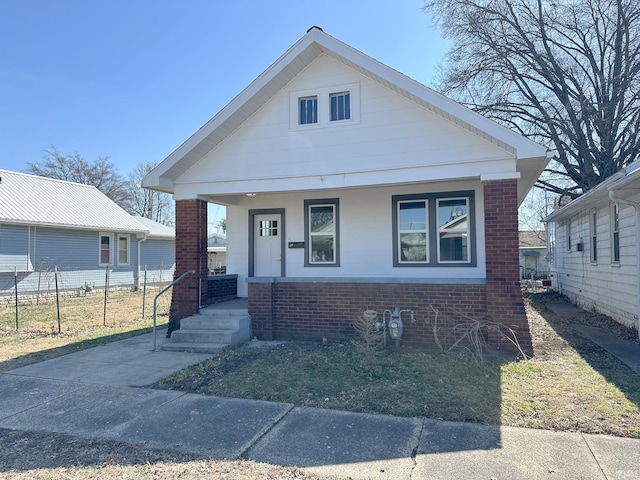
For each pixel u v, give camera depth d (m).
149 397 5.46
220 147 9.58
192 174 9.72
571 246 16.55
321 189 9.16
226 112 8.97
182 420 4.66
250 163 9.39
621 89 19.08
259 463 3.64
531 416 4.56
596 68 20.33
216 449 3.92
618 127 20.09
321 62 9.08
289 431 4.30
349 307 8.70
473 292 7.93
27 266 17.94
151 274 25.28
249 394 5.47
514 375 6.05
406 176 8.38
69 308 15.41
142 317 13.14
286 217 10.86
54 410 5.06
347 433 4.21
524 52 21.08
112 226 21.59
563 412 4.65
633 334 9.18
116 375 6.54
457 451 3.78
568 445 3.87
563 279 18.50
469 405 4.88
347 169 8.78
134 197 51.50
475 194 9.41
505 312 7.54
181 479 3.39
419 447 3.87
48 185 21.80
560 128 20.55
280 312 9.14
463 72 21.56
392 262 9.94
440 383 5.70
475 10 20.89
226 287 10.87
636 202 8.70
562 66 20.73
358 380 5.89
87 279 20.84
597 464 3.50
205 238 10.02
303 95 9.16
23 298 17.75
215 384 5.92
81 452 3.93
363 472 3.45
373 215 10.12
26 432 4.43
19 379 6.40
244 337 8.81
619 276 10.65
